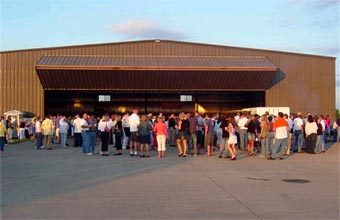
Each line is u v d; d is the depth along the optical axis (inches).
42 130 1131.3
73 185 519.5
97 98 2049.7
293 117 1037.8
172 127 1248.2
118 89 1646.2
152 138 1091.9
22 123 1547.7
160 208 387.2
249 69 1583.4
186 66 1566.2
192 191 476.1
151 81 1611.7
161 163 775.7
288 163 783.1
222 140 885.2
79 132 1199.6
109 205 399.9
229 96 2081.7
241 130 1058.7
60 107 2036.2
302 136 1031.6
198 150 1090.7
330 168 702.5
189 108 2089.1
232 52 1721.2
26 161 809.5
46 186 512.4
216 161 819.4
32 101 1667.1
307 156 925.8
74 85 1615.4
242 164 764.6
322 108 1758.1
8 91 1667.1
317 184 530.0
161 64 1578.5
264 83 1653.5
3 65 1667.1
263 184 529.0
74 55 1667.1
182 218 350.0
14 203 409.4
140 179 569.9
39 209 382.3
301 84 1747.0
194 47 1707.7
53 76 1565.0
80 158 871.7
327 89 1763.0
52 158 870.4
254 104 1962.4
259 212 371.2
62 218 349.1
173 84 1635.1
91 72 1552.7
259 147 1050.7
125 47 1686.8
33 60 1672.0
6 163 772.6
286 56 1743.4
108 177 589.6
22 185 520.7
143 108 2070.6
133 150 924.0
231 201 419.5
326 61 1764.3
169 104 2079.2
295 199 430.0
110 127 1111.6
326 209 383.6
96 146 1218.6
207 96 2078.0
